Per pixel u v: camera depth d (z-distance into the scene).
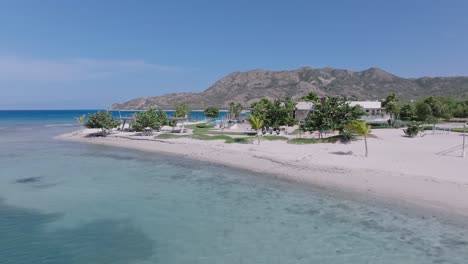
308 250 14.56
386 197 21.02
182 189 24.91
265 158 35.03
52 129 89.12
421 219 17.56
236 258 13.91
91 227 17.48
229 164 34.41
